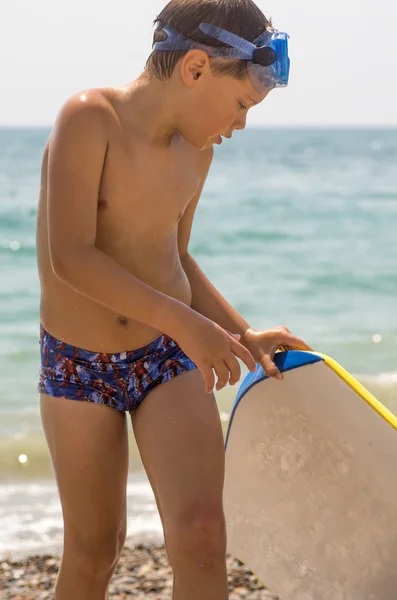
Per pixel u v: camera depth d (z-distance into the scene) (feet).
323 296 40.45
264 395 8.73
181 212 8.45
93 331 8.20
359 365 28.32
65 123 7.63
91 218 7.66
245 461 9.37
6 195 83.10
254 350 8.77
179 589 7.42
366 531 8.86
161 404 8.10
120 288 7.42
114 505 8.32
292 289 41.91
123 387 8.30
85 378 8.25
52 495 16.61
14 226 58.34
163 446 7.87
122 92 8.04
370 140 322.34
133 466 18.07
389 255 51.26
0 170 119.65
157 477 7.80
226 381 7.40
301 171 129.49
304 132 477.77
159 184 8.05
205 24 7.64
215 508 7.52
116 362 8.25
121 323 8.20
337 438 8.45
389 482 8.30
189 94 7.79
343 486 8.78
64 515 8.39
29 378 25.73
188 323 7.38
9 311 34.99
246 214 71.20
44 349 8.48
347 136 384.47
